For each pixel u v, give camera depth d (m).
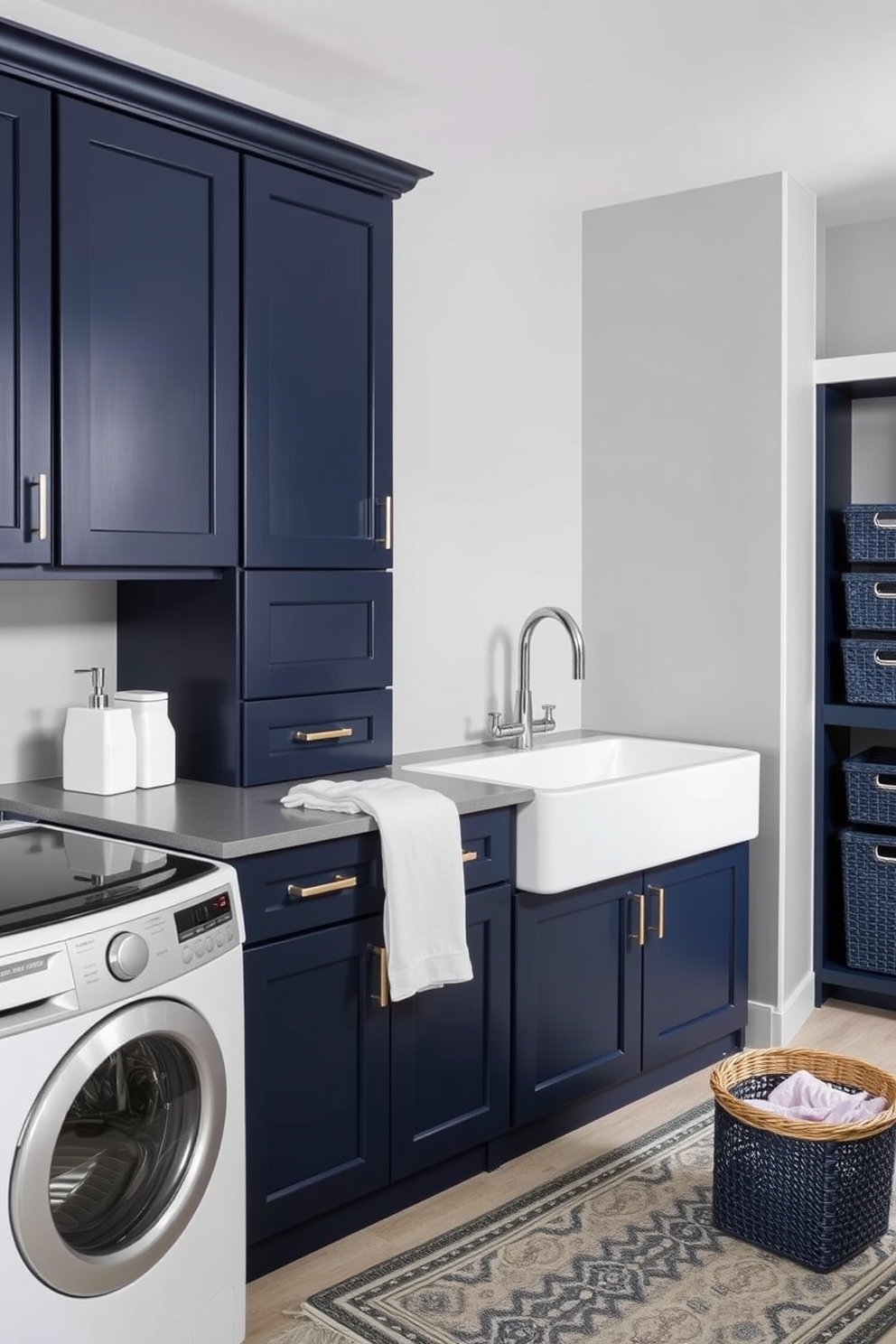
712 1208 2.59
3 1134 1.63
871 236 3.93
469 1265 2.39
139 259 2.41
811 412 3.71
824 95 2.90
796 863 3.67
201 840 2.20
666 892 3.18
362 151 2.74
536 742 3.63
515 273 3.62
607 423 3.83
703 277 3.60
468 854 2.65
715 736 3.65
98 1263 1.76
